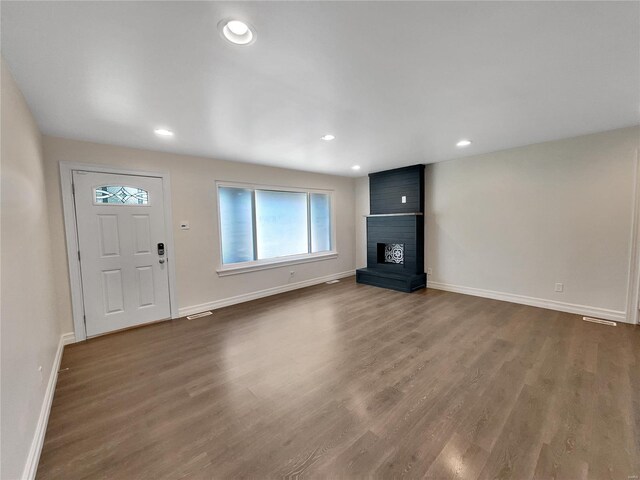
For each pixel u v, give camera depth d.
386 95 2.15
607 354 2.52
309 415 1.84
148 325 3.51
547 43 1.55
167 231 3.68
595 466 1.42
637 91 2.14
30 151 2.13
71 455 1.55
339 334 3.13
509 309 3.78
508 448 1.54
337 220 6.01
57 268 2.94
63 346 2.93
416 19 1.34
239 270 4.39
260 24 1.35
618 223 3.21
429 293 4.66
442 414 1.82
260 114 2.46
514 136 3.31
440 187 4.76
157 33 1.39
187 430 1.73
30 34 1.35
